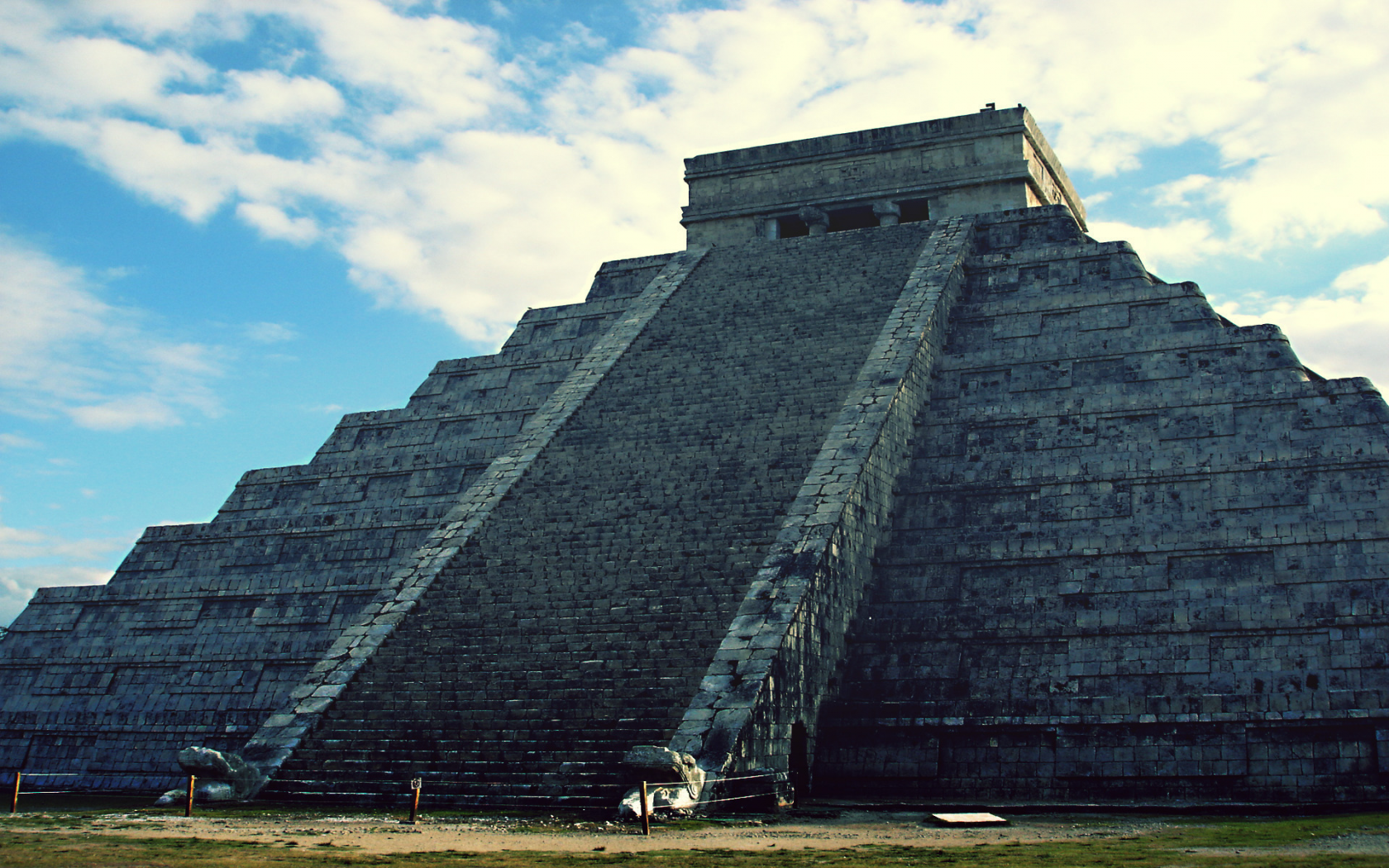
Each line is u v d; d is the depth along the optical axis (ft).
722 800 63.93
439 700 77.41
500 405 123.65
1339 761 70.18
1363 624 75.41
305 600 108.37
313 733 76.18
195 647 109.19
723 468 94.53
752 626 76.02
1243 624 78.07
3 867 42.34
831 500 86.43
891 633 84.84
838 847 49.98
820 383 102.27
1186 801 71.82
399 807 66.85
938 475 96.17
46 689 111.55
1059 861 44.78
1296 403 89.71
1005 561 87.20
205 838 51.55
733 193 145.28
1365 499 81.97
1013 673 80.53
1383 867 42.11
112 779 102.32
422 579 90.07
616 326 122.93
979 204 134.51
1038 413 98.32
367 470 120.26
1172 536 84.74
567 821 59.72
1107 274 112.16
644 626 79.82
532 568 89.25
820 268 124.16
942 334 109.91
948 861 45.06
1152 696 76.33
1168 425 92.79
